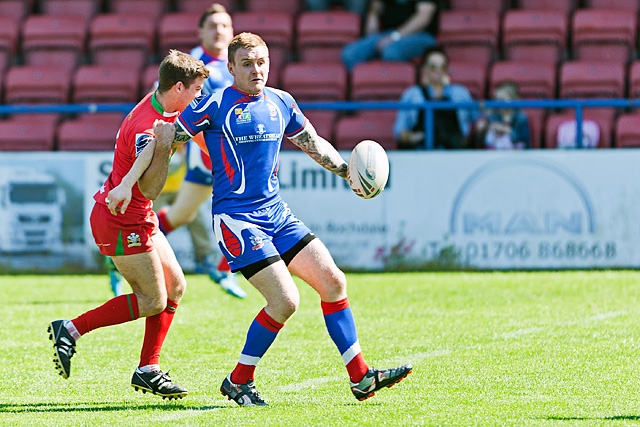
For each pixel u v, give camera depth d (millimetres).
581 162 39969
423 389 19938
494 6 53594
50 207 40781
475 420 17250
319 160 19766
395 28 51219
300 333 26594
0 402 19328
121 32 53031
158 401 19375
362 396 18547
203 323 28406
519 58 50812
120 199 17969
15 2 55688
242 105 18547
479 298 32500
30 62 53094
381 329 27094
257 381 21000
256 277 18484
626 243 39906
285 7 55281
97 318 18984
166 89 18781
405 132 42688
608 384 20062
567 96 48031
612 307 30188
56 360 18750
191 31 53094
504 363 22344
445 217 40406
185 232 40531
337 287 18641
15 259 40844
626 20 50656
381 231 40531
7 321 28844
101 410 18562
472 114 43562
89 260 40781
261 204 18656
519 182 40156
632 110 46844
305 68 49188
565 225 40062
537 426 16781
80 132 46625
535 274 38406
